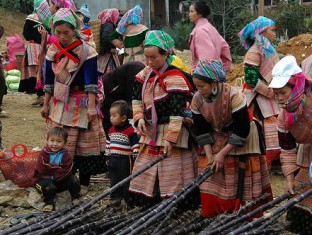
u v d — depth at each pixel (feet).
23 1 88.07
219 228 15.96
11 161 21.71
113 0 85.76
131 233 15.56
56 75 21.45
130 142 20.33
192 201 18.98
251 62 22.54
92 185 23.52
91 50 21.33
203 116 17.49
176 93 17.93
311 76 18.92
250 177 17.70
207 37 26.00
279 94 15.52
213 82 16.80
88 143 21.88
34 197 20.99
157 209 16.63
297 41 44.04
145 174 18.76
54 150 20.59
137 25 29.17
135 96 18.98
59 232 16.62
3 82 25.41
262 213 18.03
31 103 41.45
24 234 16.53
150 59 17.98
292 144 16.85
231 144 17.12
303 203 16.57
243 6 74.59
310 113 15.78
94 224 16.93
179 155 18.48
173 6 93.45
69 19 20.66
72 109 21.59
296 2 76.13
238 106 16.97
